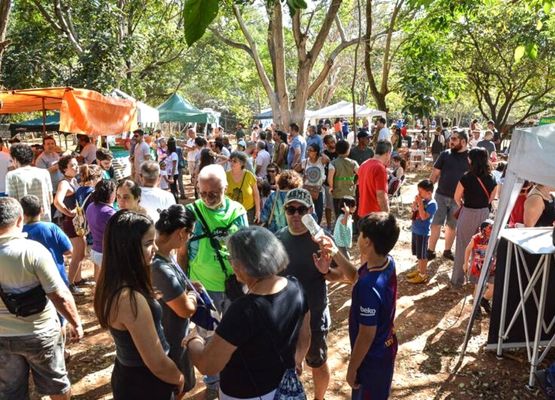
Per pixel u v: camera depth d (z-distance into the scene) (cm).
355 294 284
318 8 1363
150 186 493
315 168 760
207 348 209
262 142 1021
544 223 499
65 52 1950
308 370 442
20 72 1847
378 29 2330
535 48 411
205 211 359
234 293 351
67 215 574
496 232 429
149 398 234
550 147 379
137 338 223
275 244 220
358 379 287
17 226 304
